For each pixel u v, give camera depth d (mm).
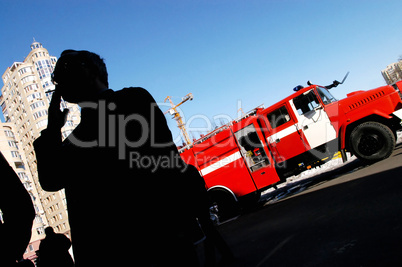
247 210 9188
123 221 1124
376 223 3088
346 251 2672
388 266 2049
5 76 61156
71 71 1285
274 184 8742
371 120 7812
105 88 1385
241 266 3496
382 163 6934
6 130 50188
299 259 2980
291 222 5004
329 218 4125
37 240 46219
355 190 5207
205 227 3549
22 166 50781
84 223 1151
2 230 935
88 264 1121
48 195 51781
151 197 1156
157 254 1118
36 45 59188
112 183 1150
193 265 1188
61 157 1180
